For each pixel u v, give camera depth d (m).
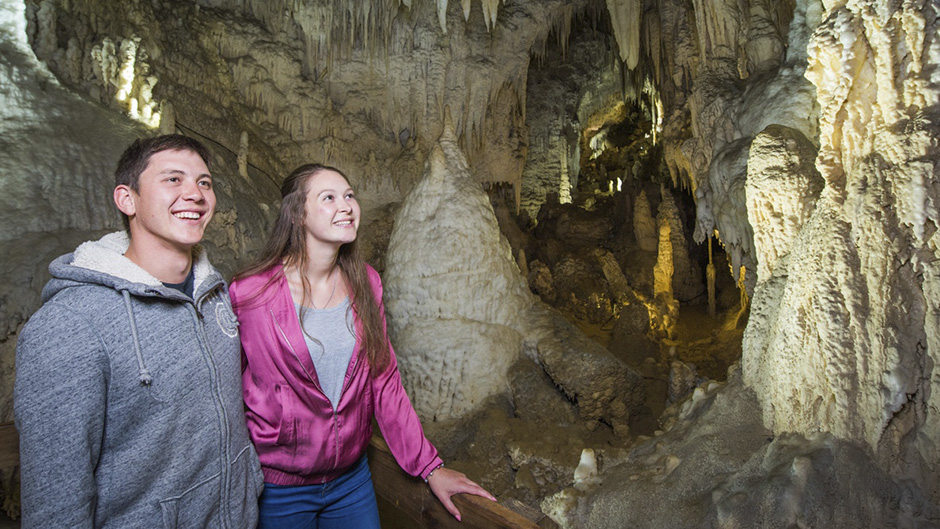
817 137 4.08
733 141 4.91
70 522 0.87
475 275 4.53
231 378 1.15
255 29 9.22
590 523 2.58
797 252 2.46
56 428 0.86
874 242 1.99
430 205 4.66
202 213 1.07
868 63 2.16
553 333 4.67
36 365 0.87
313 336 1.30
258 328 1.25
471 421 4.29
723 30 5.84
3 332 3.73
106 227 5.02
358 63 10.19
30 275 4.00
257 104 9.25
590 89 14.74
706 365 7.89
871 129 2.15
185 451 1.03
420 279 4.54
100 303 0.94
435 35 10.33
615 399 4.43
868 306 2.02
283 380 1.27
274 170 8.73
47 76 5.43
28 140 4.82
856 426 2.03
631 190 13.05
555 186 14.38
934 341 1.79
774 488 2.02
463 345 4.43
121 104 6.09
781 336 2.41
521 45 10.98
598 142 17.23
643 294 10.84
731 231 4.75
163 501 1.01
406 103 10.58
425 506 1.40
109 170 5.29
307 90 9.56
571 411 4.40
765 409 2.55
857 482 1.93
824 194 2.36
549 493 3.64
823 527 1.91
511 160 12.21
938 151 1.87
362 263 1.40
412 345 4.50
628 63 9.41
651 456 2.82
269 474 1.30
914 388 1.86
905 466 1.89
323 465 1.32
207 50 8.68
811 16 4.24
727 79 5.59
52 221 4.59
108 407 0.95
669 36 8.17
